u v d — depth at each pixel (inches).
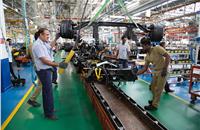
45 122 127.6
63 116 137.9
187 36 525.7
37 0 314.8
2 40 201.2
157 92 145.8
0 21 194.2
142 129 104.1
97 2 291.1
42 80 126.8
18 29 551.8
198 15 343.9
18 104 163.2
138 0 265.6
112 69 137.9
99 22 158.2
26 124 124.4
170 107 156.3
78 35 155.5
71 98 181.2
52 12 414.6
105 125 105.7
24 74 313.7
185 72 257.1
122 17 368.8
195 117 136.3
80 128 119.5
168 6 348.2
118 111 130.5
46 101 131.0
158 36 146.1
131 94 194.5
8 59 220.1
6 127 119.9
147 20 442.0
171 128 118.6
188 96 189.3
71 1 359.9
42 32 121.6
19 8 369.4
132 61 260.7
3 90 202.4
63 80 265.4
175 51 252.7
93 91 159.0
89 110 149.9
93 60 210.5
